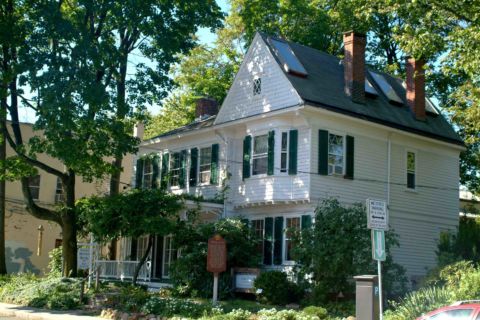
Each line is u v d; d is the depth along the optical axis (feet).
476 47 63.67
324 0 124.67
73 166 76.28
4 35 73.00
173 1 82.89
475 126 84.74
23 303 75.87
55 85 70.85
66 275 84.23
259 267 84.12
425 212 96.02
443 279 63.31
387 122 89.20
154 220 73.10
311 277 73.36
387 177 91.09
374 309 40.34
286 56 89.20
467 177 119.96
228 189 92.63
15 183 124.36
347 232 68.18
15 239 122.62
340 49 124.88
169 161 108.37
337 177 84.07
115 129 77.05
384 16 121.70
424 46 69.92
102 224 75.61
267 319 53.21
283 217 85.10
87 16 79.51
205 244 80.23
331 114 82.84
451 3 68.85
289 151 83.76
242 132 93.66
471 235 76.95
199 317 58.54
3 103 81.61
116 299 68.28
